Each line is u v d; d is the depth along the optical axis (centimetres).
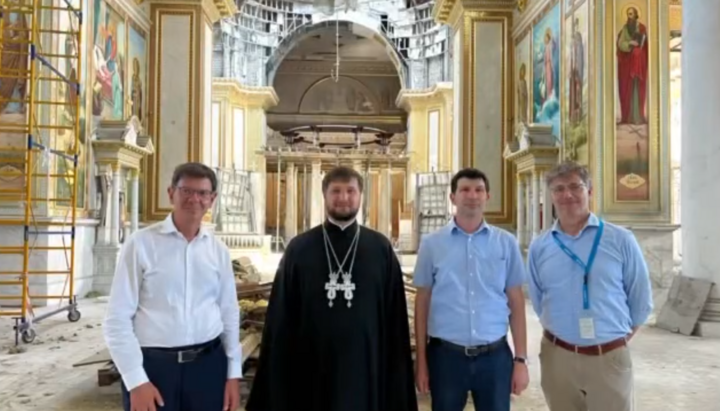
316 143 3744
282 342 368
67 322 1062
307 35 3572
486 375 383
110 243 1452
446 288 389
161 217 1852
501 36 1981
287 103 4372
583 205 377
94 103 1470
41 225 1204
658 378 703
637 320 376
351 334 358
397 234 3556
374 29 3506
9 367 738
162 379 335
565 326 375
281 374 365
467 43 1983
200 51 1898
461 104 2000
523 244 1652
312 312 363
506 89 1973
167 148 1872
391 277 379
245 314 707
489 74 1980
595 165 1276
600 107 1277
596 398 370
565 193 376
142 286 339
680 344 902
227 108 3219
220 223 2642
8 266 1202
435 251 395
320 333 361
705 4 984
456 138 2091
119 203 1499
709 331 962
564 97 1493
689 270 1025
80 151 1378
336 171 376
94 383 662
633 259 372
